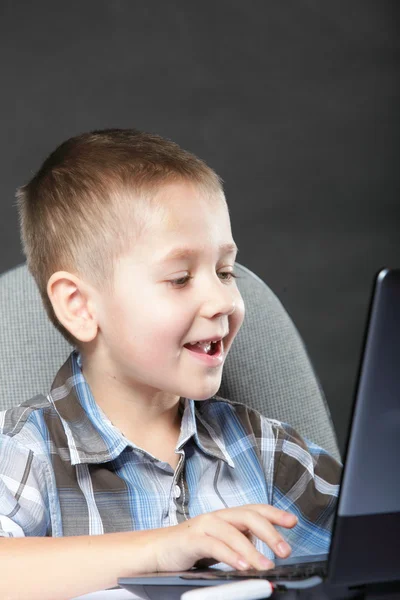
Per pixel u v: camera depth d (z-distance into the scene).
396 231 4.23
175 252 1.11
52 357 1.39
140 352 1.13
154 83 4.06
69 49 3.96
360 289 4.17
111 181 1.16
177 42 4.08
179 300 1.12
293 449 1.33
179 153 1.23
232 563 0.84
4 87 3.92
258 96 4.17
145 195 1.13
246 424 1.31
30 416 1.19
